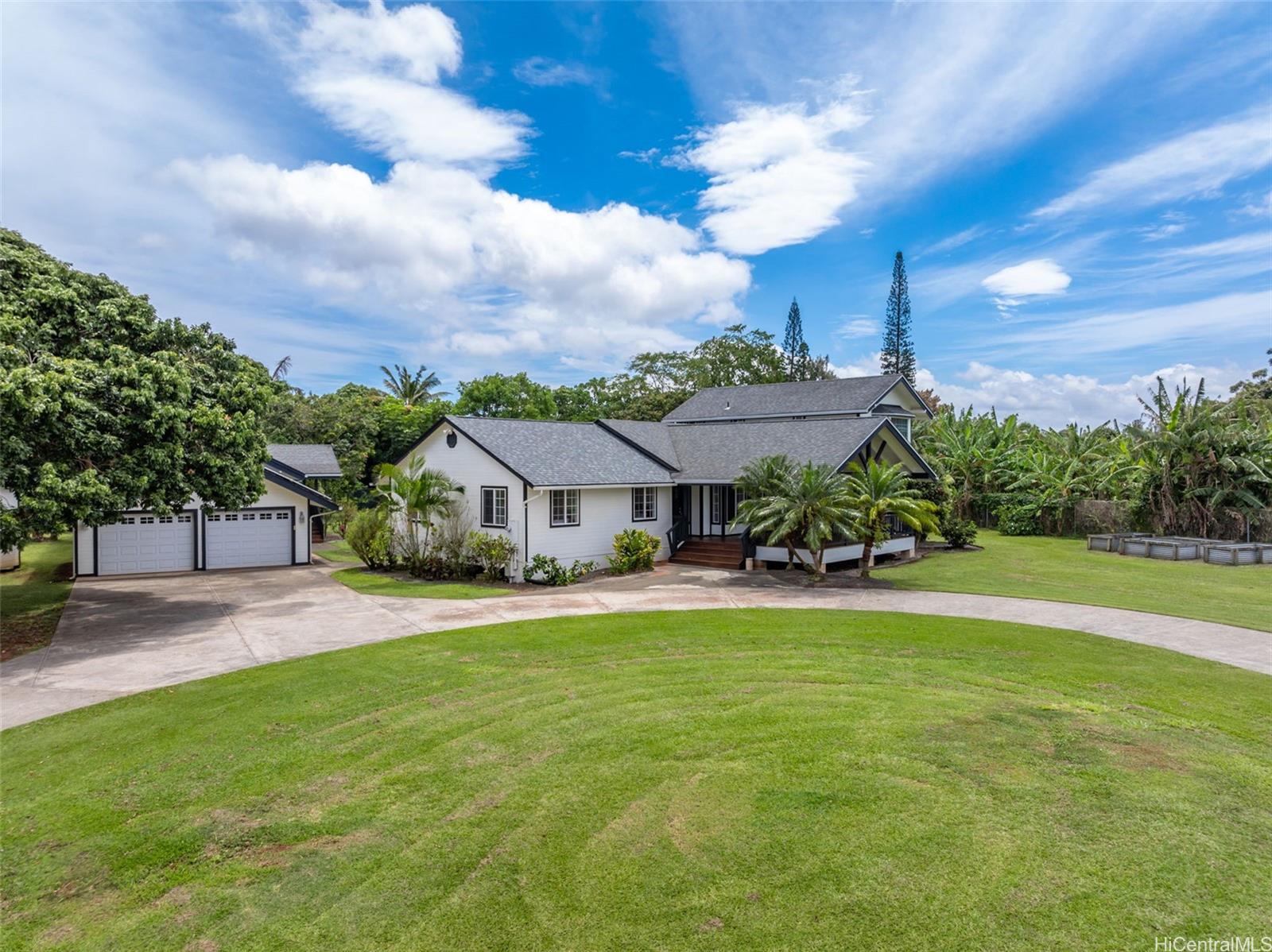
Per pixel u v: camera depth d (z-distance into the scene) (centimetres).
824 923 452
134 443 1364
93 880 521
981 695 915
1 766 726
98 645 1241
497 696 932
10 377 1119
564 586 1881
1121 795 625
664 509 2350
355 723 839
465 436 2119
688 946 434
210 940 450
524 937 446
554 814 607
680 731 795
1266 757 705
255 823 601
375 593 1789
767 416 3434
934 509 1992
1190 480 2725
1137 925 447
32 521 1218
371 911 477
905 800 618
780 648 1169
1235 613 1442
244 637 1292
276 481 2344
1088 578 1961
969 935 439
